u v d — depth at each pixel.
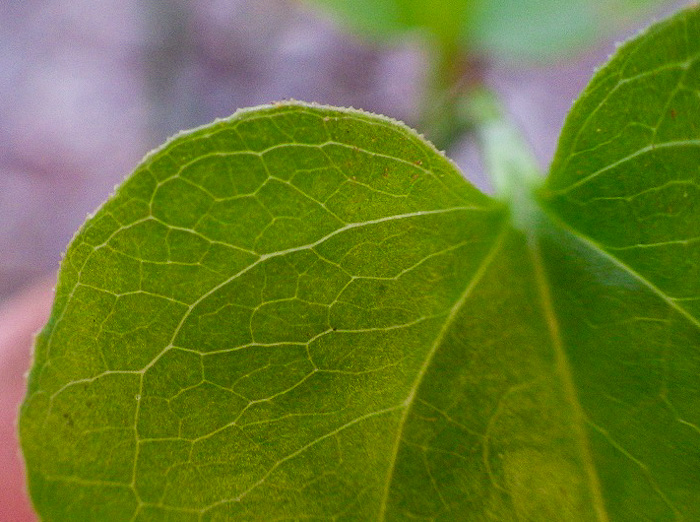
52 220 0.19
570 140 0.09
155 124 0.20
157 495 0.08
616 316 0.09
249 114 0.08
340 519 0.08
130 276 0.08
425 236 0.09
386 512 0.08
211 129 0.08
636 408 0.08
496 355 0.09
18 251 0.19
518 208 0.09
